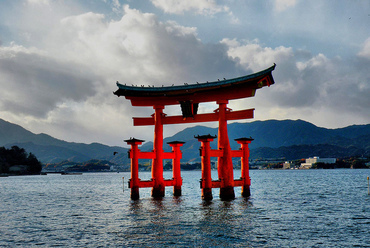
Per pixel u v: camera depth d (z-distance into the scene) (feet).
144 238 105.81
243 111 166.91
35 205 202.49
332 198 223.71
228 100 175.01
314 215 146.41
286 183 437.17
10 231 119.75
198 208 158.40
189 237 106.01
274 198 221.87
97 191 327.26
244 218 135.64
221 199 177.17
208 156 170.19
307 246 96.53
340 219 136.77
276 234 109.91
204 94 175.94
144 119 194.49
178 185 197.88
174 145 196.54
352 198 222.89
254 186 369.71
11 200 237.86
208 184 170.71
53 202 220.64
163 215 143.02
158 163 189.67
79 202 217.36
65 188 390.63
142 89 180.04
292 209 164.76
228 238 104.68
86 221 138.10
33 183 540.52
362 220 134.82
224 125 173.47
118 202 206.59
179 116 184.24
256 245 97.40
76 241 104.06
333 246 96.58
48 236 111.14
